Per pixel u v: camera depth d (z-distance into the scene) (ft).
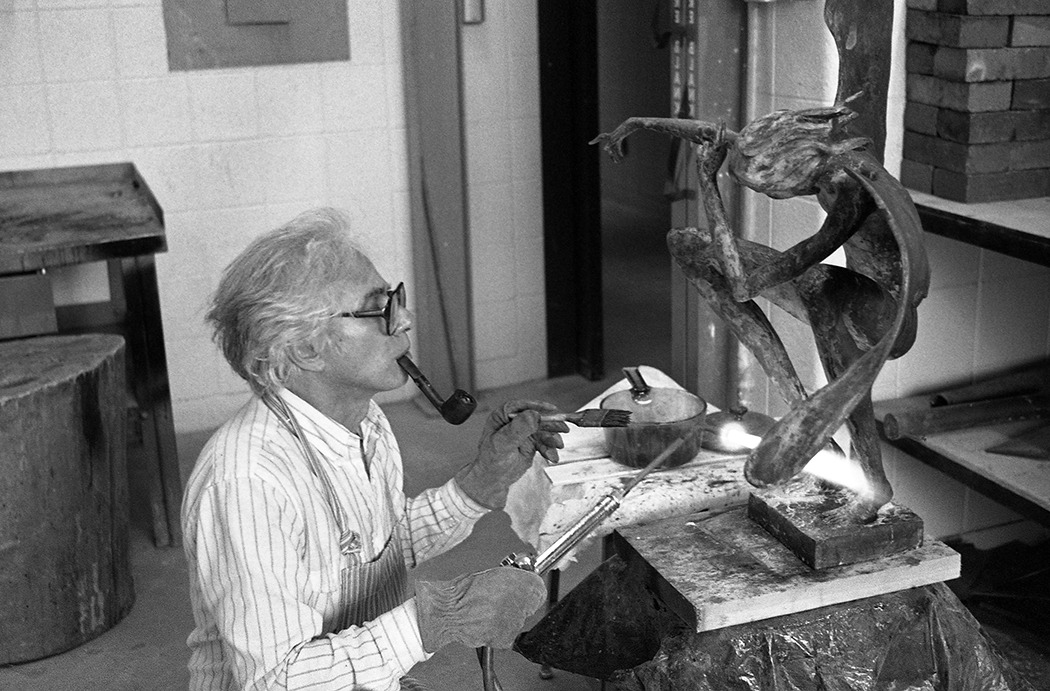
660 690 6.37
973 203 9.18
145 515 12.69
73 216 11.91
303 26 13.84
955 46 8.91
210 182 14.02
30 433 9.53
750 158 5.88
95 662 10.02
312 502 5.69
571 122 14.83
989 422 9.78
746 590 6.25
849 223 5.80
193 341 14.44
